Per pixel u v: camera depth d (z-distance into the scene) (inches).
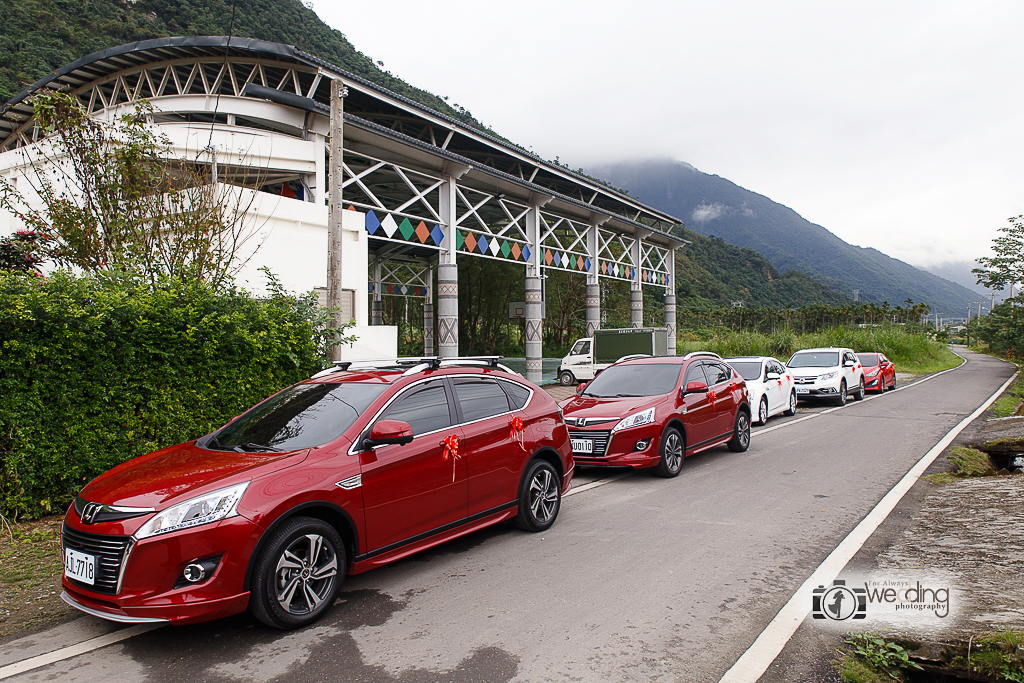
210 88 710.5
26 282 249.1
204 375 296.2
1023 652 131.6
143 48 650.2
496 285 1603.1
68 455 249.0
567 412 343.3
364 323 555.8
